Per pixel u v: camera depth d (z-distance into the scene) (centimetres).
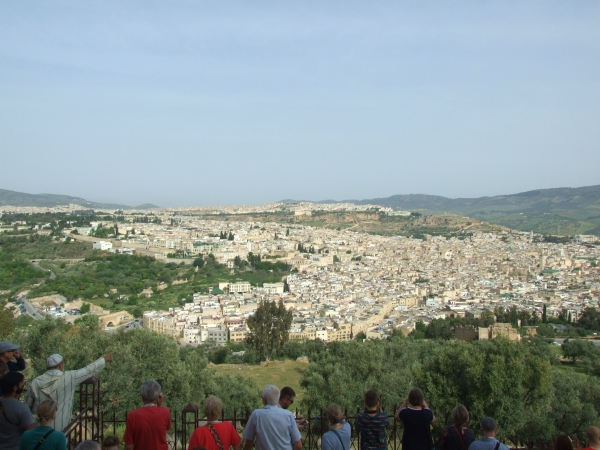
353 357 10906
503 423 7225
